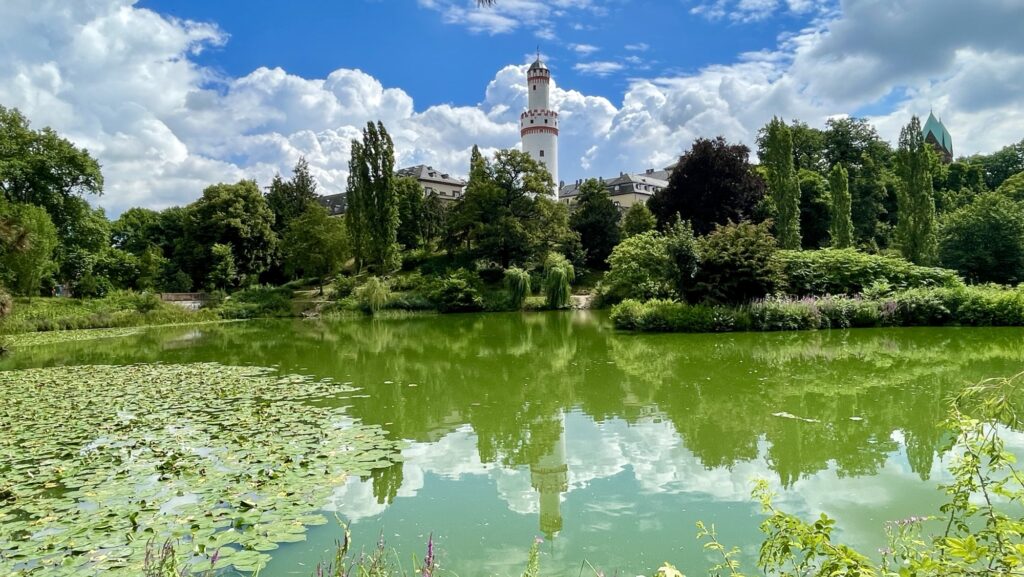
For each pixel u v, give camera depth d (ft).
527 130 223.30
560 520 16.22
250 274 166.71
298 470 20.63
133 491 18.83
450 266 155.12
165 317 112.47
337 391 36.32
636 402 30.89
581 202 169.58
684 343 54.75
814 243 137.69
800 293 71.67
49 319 98.99
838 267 73.67
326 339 73.46
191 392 36.55
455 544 14.90
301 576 13.30
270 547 14.52
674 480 19.13
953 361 41.06
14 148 127.54
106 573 13.38
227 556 13.99
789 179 112.78
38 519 16.69
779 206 114.01
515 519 16.43
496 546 14.74
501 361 48.60
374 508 17.44
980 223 89.92
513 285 123.75
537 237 149.59
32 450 24.14
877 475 19.03
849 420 25.96
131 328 101.86
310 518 16.33
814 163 161.89
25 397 36.11
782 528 9.03
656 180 286.66
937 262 95.40
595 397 32.58
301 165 207.62
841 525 15.10
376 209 149.48
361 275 156.56
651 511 16.66
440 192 265.95
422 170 266.77
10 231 65.26
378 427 26.86
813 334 58.70
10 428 28.04
